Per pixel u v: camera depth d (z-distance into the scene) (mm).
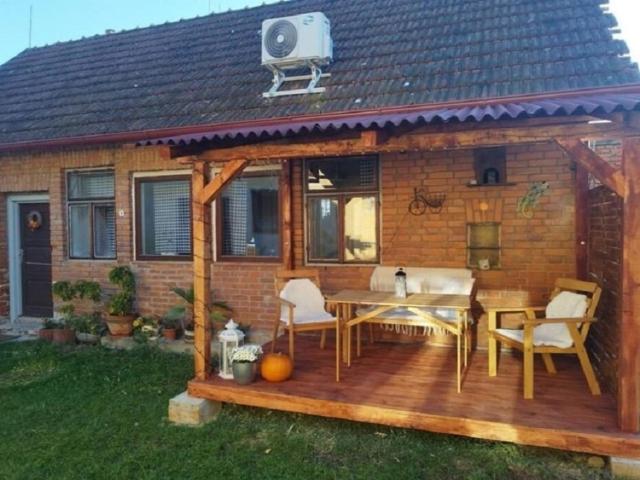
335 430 4043
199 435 3979
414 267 5734
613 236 3893
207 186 4457
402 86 5625
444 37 6328
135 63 8320
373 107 5387
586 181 5082
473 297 5570
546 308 4617
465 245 5613
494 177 5488
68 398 4824
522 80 5078
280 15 8203
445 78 5520
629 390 3256
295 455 3627
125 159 6988
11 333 7523
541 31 5816
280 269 6160
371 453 3645
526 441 3387
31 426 4191
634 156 3184
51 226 7523
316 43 6184
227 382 4406
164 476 3367
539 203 5344
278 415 4348
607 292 4090
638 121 3158
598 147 5414
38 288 8016
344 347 5020
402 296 4707
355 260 6117
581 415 3557
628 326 3242
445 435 3879
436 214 5711
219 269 6629
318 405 3957
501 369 4730
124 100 7336
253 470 3436
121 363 5949
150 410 4516
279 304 5453
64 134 6906
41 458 3619
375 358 5152
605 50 5184
